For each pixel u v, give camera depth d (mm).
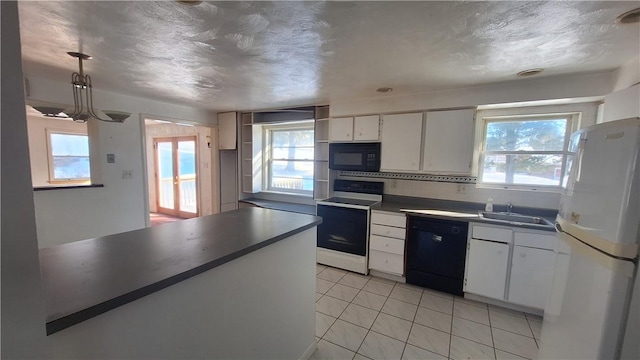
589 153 1271
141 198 3617
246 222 1892
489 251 2588
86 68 2301
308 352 1958
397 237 3035
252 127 4500
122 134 3395
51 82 2762
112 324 876
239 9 1341
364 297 2775
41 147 5621
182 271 1063
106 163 3277
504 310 2564
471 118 2832
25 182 556
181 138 5938
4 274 539
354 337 2168
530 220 2744
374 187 3648
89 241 1438
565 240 1414
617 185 1062
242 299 1393
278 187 4730
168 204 6316
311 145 4324
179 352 1098
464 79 2523
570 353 1280
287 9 1341
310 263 1961
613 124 1118
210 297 1215
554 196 2785
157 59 2064
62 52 1942
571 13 1339
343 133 3566
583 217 1257
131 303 921
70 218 3035
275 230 1679
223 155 4812
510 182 3023
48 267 1091
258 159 4668
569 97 2402
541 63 2068
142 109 3559
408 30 1558
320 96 3305
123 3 1288
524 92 2568
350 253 3361
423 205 3379
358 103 3461
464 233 2691
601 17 1368
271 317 1604
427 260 2896
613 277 1054
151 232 1627
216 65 2203
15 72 530
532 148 2910
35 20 1462
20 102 539
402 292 2879
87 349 823
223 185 4840
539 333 2234
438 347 2061
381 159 3348
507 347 2068
